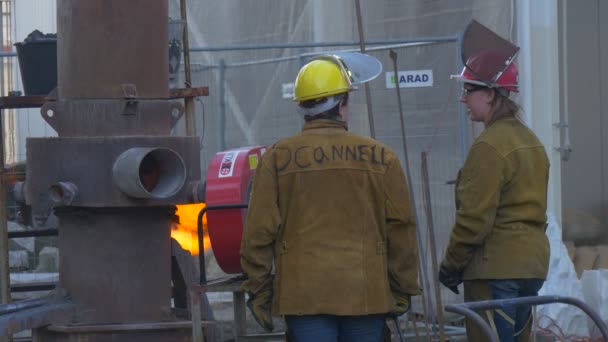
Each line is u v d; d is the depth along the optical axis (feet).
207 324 56.95
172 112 56.44
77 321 54.49
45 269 96.84
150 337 54.85
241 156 55.93
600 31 106.63
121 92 54.80
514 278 52.29
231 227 55.16
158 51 55.77
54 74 70.18
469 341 53.98
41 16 123.65
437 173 97.66
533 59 100.89
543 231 54.19
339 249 46.44
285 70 107.04
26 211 63.26
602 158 106.52
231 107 107.55
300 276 46.37
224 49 97.81
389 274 48.52
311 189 46.78
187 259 59.98
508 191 52.65
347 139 47.65
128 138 54.03
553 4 101.45
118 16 54.75
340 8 109.70
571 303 42.11
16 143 111.65
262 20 114.11
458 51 96.63
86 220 54.75
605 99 106.73
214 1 117.29
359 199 46.88
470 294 54.39
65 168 54.19
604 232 104.83
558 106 102.12
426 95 97.91
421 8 105.70
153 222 55.52
